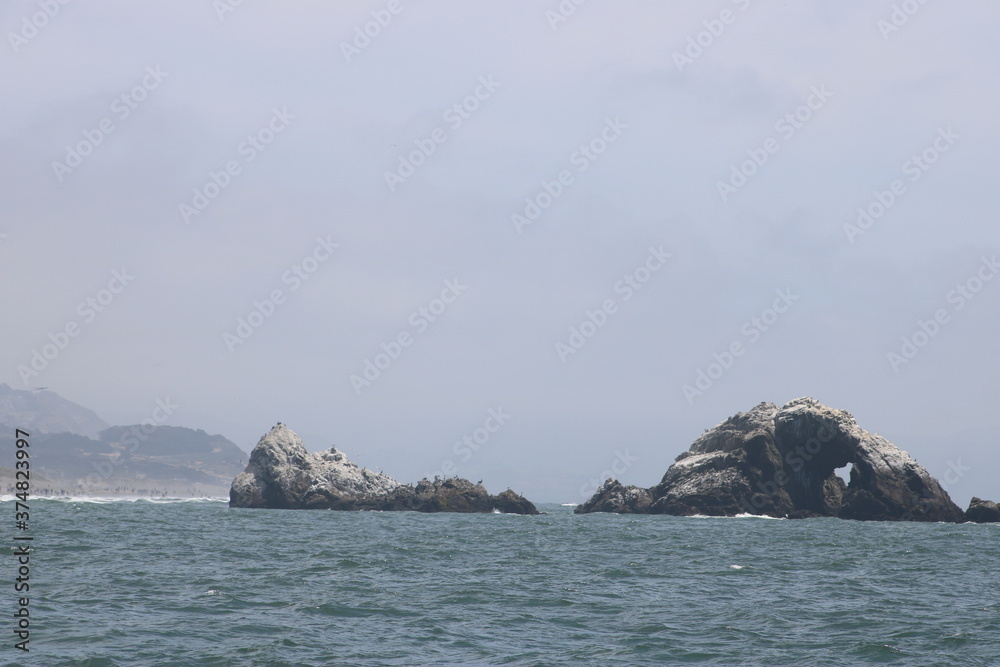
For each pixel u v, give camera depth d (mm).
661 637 36281
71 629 34719
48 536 73000
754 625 38938
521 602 43938
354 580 50312
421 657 32531
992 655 33688
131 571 51656
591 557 65938
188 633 34781
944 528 112438
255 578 50000
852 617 40969
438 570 55969
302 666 30578
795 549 75375
